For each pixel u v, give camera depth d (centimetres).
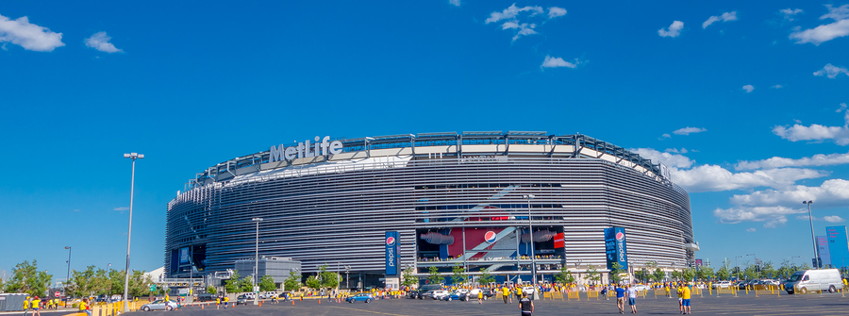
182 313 8106
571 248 19512
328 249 19638
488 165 19700
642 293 11625
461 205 19500
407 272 18725
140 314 7956
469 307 7681
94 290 13088
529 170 19812
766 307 5497
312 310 8062
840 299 6550
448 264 19638
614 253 19012
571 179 19962
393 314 6412
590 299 9500
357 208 19700
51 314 8725
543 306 7225
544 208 19650
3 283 11756
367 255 19338
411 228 19400
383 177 19738
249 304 12019
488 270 19850
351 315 6412
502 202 19562
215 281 18962
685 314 4881
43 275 12181
